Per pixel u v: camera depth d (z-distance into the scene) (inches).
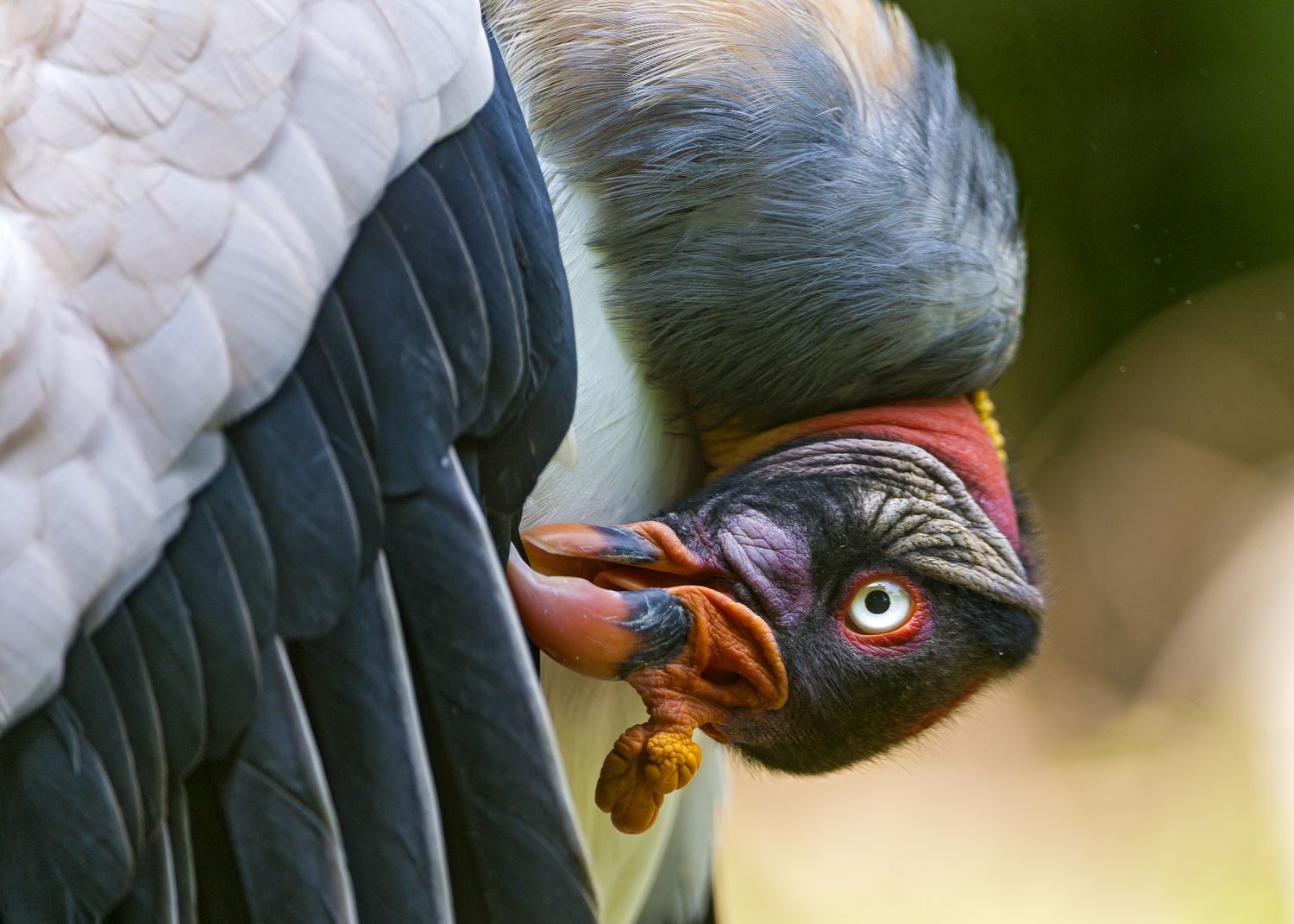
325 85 116.3
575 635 117.8
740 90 118.8
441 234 116.6
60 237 115.7
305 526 116.1
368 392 116.3
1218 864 178.2
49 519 115.6
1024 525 121.4
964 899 176.1
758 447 119.8
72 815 115.9
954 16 208.7
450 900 116.4
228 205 116.0
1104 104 213.0
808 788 189.2
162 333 115.8
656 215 118.9
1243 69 209.8
